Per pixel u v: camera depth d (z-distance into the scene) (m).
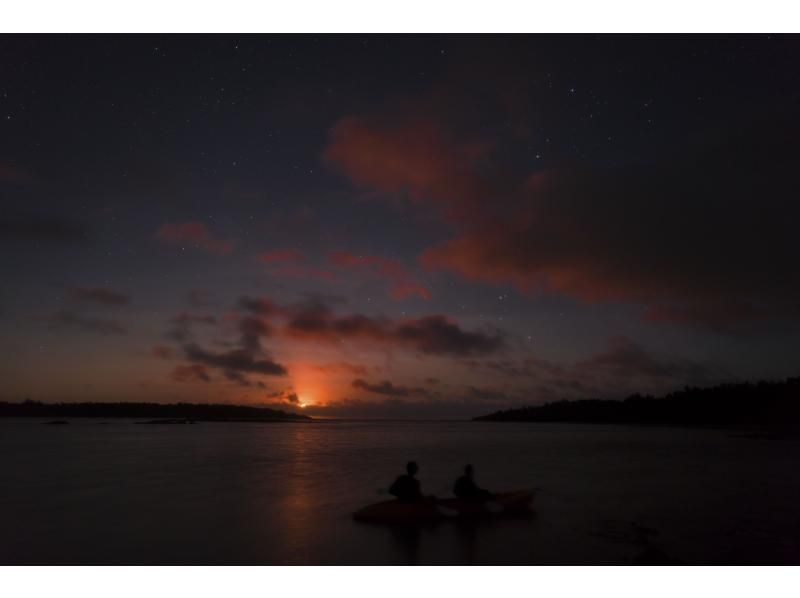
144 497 14.84
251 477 19.75
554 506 13.30
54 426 98.94
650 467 23.78
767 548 9.37
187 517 11.91
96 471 21.86
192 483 17.97
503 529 10.66
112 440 48.00
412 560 8.53
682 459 27.78
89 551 9.11
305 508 13.02
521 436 59.12
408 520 11.34
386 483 18.00
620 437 54.50
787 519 11.81
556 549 9.18
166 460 27.20
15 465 24.48
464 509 11.95
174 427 96.06
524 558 8.67
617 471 22.17
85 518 11.84
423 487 17.91
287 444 42.31
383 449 36.41
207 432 70.62
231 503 13.76
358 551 9.02
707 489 16.55
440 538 9.91
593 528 10.77
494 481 18.94
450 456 30.38
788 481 18.56
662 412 119.94
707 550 9.22
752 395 106.06
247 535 10.16
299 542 9.65
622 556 8.83
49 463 25.45
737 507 13.24
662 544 9.59
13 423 123.44
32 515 12.19
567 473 21.44
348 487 16.97
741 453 31.70
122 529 10.74
